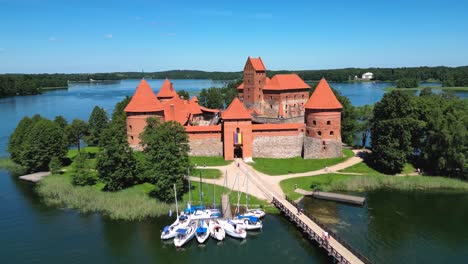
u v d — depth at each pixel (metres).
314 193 62.31
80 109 186.50
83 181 67.81
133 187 66.50
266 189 63.78
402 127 71.88
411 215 56.12
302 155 81.38
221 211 56.34
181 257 45.97
